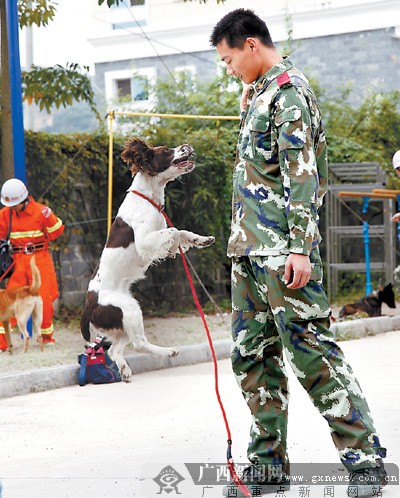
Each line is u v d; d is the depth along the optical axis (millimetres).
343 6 20750
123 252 8898
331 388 4062
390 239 16141
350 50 20891
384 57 20672
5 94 12844
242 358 4316
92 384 8703
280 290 4051
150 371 9414
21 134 11547
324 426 6074
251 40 4199
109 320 8742
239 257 4262
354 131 19094
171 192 14930
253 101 4184
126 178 14391
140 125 15406
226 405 7234
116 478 4895
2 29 12828
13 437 6344
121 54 21875
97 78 22016
